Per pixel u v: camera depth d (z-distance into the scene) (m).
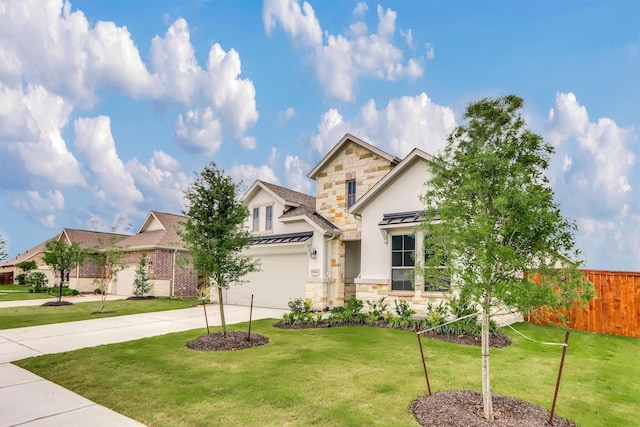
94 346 9.18
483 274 4.49
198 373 6.78
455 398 5.25
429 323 10.52
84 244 31.89
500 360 7.69
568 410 5.12
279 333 10.66
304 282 16.62
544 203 4.56
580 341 9.89
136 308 17.89
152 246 24.22
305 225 16.77
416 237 12.70
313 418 4.80
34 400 5.59
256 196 19.14
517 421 4.55
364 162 16.17
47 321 13.46
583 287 4.52
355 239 15.69
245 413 5.00
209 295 20.36
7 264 46.84
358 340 9.52
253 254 18.34
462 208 4.90
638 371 7.13
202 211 9.77
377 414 4.89
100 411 5.17
